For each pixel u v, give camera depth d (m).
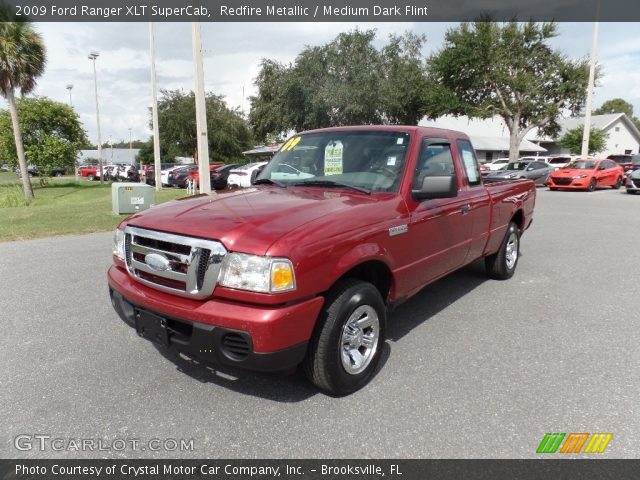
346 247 2.96
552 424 2.86
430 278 4.12
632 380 3.39
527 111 34.56
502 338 4.16
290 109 31.25
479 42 32.28
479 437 2.73
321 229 2.88
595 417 2.92
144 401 3.10
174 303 2.87
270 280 2.61
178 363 3.64
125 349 3.88
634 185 19.19
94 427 2.83
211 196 3.73
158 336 2.99
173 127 45.88
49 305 4.95
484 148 47.12
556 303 5.15
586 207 14.73
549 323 4.54
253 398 3.15
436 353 3.86
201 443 2.69
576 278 6.20
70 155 30.88
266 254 2.63
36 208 14.29
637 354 3.83
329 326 2.94
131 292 3.13
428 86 32.66
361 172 3.87
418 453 2.60
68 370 3.52
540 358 3.76
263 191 3.80
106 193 24.55
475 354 3.84
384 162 3.85
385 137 4.04
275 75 32.88
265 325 2.60
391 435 2.75
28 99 29.31
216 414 2.96
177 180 28.27
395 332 4.32
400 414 2.96
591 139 44.72
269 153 42.59
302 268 2.69
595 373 3.50
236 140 49.72
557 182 21.89
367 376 3.34
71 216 11.64
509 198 5.66
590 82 26.92
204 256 2.77
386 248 3.32
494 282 6.02
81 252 7.61
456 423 2.87
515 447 2.64
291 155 4.41
